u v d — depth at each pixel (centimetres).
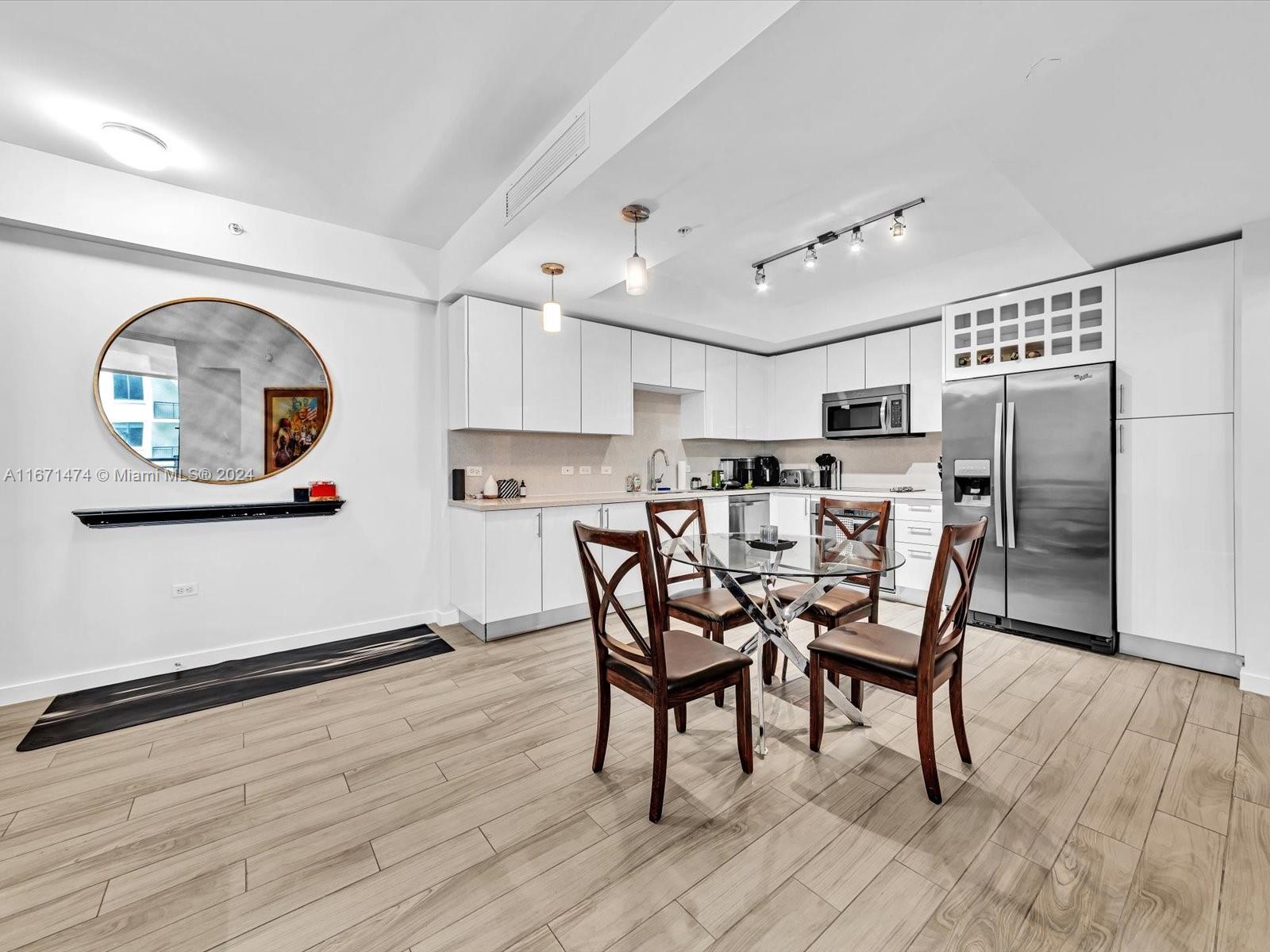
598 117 204
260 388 322
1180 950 125
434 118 228
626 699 266
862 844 162
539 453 437
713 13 155
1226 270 279
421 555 383
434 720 243
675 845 162
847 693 269
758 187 220
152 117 227
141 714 249
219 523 311
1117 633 319
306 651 330
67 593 273
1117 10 133
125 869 155
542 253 288
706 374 504
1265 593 261
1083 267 328
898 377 458
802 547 264
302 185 284
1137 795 183
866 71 155
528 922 136
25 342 263
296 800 186
